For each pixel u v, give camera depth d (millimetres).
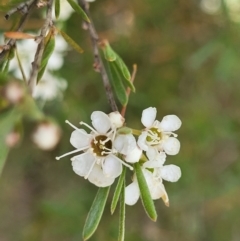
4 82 126
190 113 321
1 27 241
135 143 151
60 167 369
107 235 316
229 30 290
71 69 308
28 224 362
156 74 323
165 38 317
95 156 155
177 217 341
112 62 173
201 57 294
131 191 158
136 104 316
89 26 186
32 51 236
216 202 329
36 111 125
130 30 316
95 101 321
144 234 340
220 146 336
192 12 311
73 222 319
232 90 331
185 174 319
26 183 392
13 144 125
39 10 243
